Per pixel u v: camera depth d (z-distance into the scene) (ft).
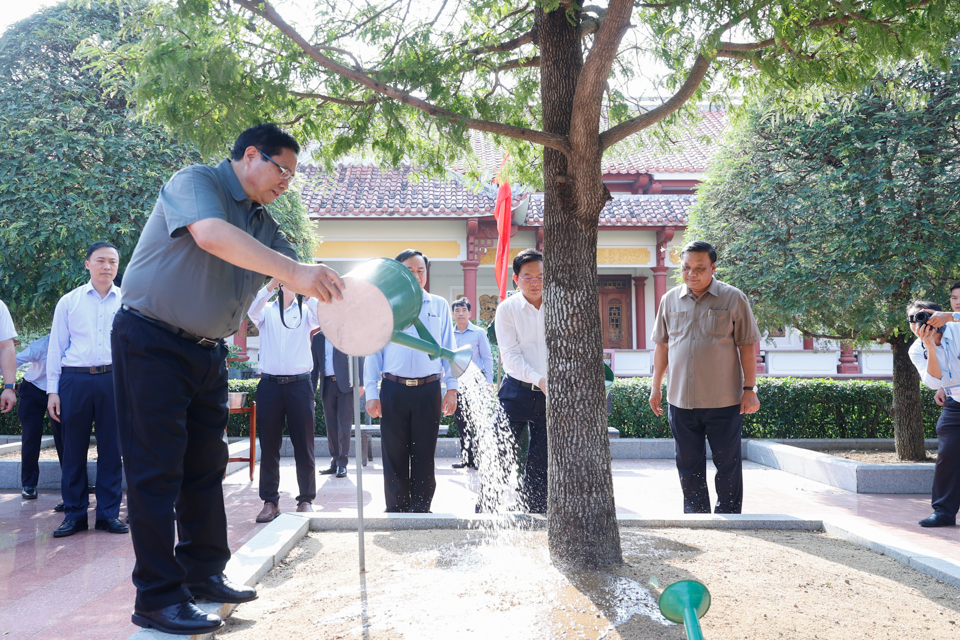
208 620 8.00
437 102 11.16
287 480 24.16
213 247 7.20
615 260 60.59
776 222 25.35
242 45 10.73
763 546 11.82
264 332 17.31
